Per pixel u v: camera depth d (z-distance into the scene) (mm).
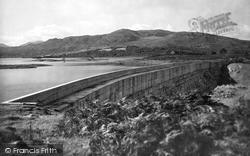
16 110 8438
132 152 4879
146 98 7922
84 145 5703
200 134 4707
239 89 13250
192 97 7504
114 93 15109
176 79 27984
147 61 77875
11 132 5832
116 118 7215
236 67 27578
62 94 11391
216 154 4336
